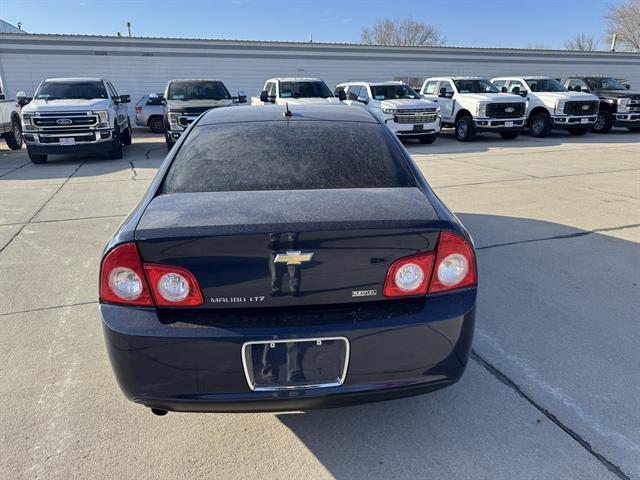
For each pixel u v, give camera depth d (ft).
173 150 9.27
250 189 7.94
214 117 10.40
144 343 6.39
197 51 69.56
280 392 6.54
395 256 6.64
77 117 35.88
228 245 6.33
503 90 56.59
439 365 6.82
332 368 6.58
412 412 8.38
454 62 82.74
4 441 7.77
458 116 50.83
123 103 45.32
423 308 6.73
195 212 7.00
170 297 6.49
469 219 19.61
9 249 16.81
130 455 7.47
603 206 21.45
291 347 6.42
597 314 11.63
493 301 12.32
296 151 8.85
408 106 44.55
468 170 31.17
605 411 8.29
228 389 6.52
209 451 7.56
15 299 12.89
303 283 6.48
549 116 51.37
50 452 7.54
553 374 9.33
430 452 7.48
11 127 45.93
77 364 9.89
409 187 8.18
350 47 76.13
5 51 62.95
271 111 10.67
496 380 9.18
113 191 26.35
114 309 6.62
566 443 7.59
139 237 6.45
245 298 6.50
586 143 46.03
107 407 8.58
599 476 6.95
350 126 9.78
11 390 9.06
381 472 7.13
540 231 17.92
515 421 8.10
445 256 6.81
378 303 6.75
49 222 20.13
